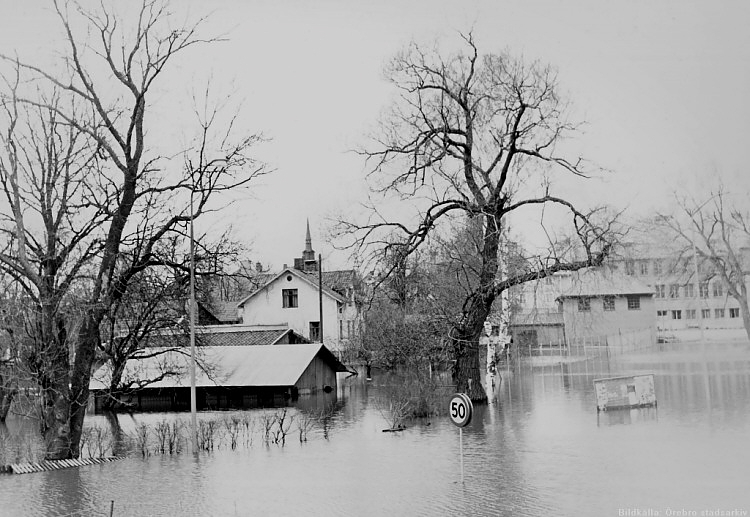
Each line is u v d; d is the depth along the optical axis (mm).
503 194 43156
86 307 30984
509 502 20750
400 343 54938
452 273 52031
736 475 22719
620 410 38531
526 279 41812
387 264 43375
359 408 48125
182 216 32438
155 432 38906
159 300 37844
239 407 53312
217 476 26359
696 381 51344
